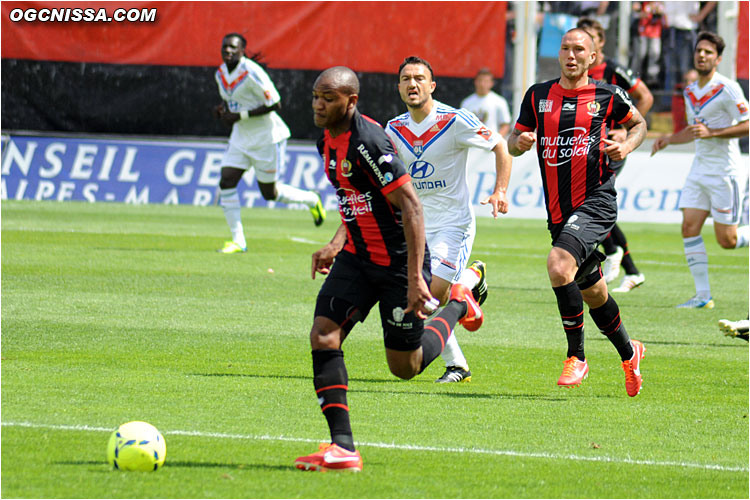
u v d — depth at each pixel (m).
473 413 21.94
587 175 24.50
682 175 76.19
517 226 75.25
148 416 20.70
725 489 16.92
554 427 20.94
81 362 26.08
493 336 32.41
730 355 30.03
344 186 17.56
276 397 22.84
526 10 77.31
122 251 51.66
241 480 16.42
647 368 27.84
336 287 17.92
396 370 19.06
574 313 23.88
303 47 79.44
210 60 80.88
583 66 24.45
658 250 62.81
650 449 19.44
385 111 79.62
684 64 77.31
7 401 21.56
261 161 53.56
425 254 18.34
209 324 32.47
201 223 68.69
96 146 81.19
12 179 81.06
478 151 77.19
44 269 43.91
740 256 62.12
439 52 78.38
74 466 16.98
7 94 81.00
